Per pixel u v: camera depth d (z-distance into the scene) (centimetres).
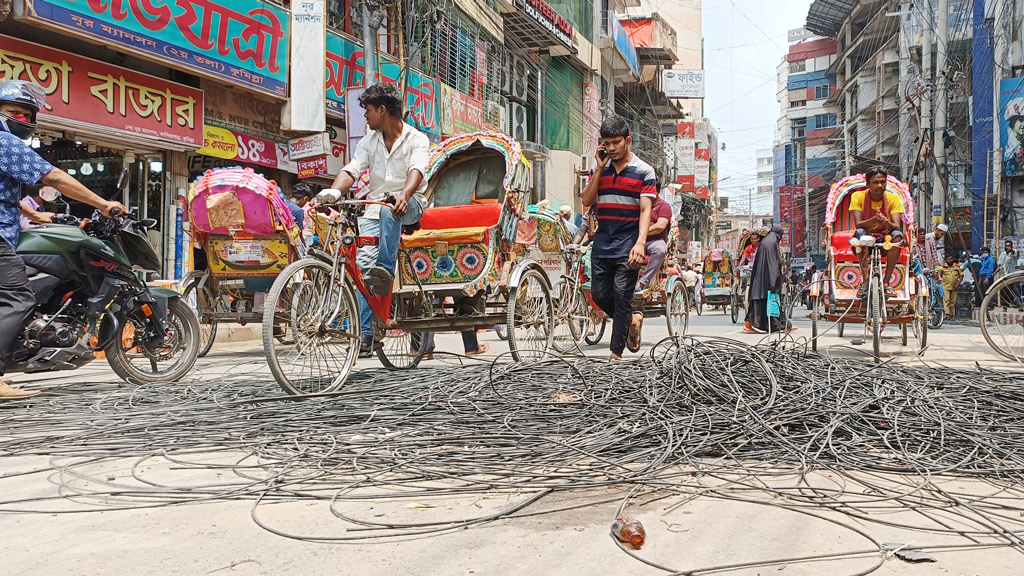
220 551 184
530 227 749
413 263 538
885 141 3841
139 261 477
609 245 553
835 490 232
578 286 740
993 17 2380
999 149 2298
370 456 272
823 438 297
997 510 214
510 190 544
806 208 4862
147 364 588
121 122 891
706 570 168
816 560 176
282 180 1237
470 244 527
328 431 313
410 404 367
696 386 361
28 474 259
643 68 3516
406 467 258
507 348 757
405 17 1441
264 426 323
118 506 221
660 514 211
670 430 294
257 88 1071
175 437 307
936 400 354
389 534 195
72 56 834
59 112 820
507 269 548
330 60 1221
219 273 693
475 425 317
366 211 488
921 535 193
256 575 169
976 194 2416
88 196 431
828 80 5322
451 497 227
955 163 2573
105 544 190
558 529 198
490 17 1839
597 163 559
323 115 1159
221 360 656
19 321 408
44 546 189
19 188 423
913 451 281
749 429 298
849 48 4434
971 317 1549
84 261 439
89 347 445
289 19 1131
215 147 1051
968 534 193
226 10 1008
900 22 3062
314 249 409
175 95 963
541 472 252
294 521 207
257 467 263
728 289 1653
